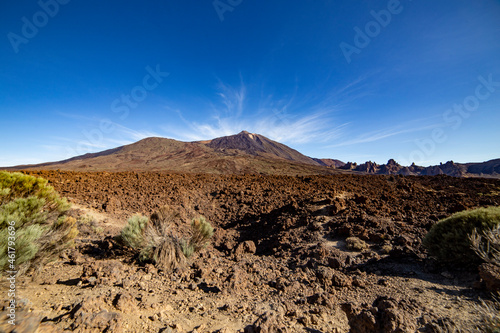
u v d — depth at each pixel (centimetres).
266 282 472
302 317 313
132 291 378
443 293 389
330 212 883
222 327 295
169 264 507
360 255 590
